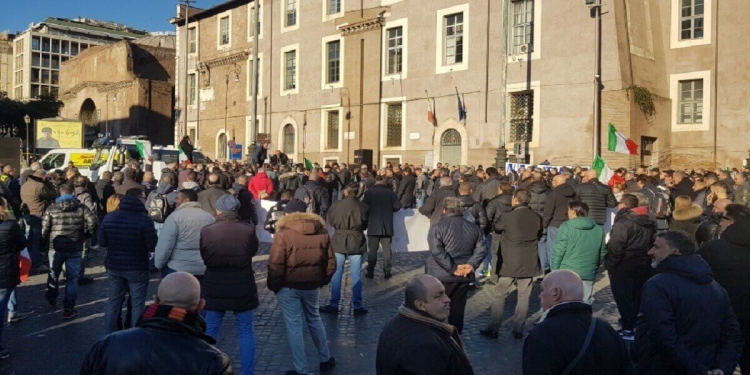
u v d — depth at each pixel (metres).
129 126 55.75
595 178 11.67
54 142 42.62
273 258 6.80
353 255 9.81
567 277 4.00
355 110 34.78
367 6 34.31
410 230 13.67
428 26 31.44
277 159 29.03
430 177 22.19
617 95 24.98
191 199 7.75
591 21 25.62
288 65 39.56
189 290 3.61
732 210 5.80
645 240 8.33
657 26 27.72
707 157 26.66
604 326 3.91
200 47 46.22
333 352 7.88
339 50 36.12
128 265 7.78
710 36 26.73
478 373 7.20
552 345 3.80
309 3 37.78
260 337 8.51
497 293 8.62
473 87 29.45
